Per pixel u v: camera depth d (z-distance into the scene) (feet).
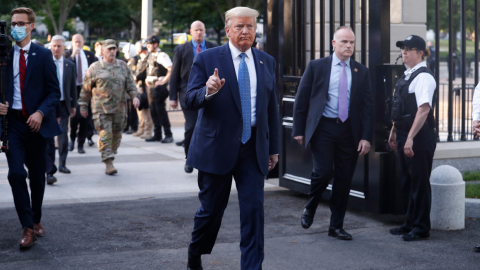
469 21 102.89
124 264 13.46
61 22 118.73
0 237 15.49
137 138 37.83
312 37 20.54
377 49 16.93
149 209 18.89
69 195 20.95
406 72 15.53
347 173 15.58
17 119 14.84
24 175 14.58
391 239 15.71
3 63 14.35
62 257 13.92
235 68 11.70
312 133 15.42
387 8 16.83
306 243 15.30
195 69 11.77
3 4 119.03
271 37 22.41
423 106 14.89
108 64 24.67
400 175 16.11
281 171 21.44
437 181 16.66
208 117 11.66
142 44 35.91
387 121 16.87
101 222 17.20
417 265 13.51
